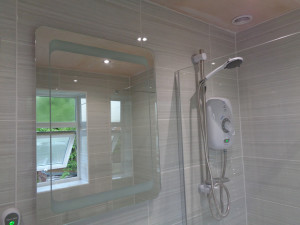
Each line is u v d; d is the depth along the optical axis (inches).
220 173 57.4
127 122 46.7
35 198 35.4
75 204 39.0
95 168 41.8
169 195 51.8
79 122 40.8
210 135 56.7
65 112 39.3
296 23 59.3
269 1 54.4
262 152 55.7
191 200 54.2
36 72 36.7
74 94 40.5
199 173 55.7
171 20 56.2
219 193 57.0
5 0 35.4
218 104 56.9
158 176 50.2
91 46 43.1
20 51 36.0
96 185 41.6
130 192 45.6
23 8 36.7
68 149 39.2
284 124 52.1
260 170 56.1
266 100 54.0
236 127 58.2
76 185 39.4
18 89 35.4
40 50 37.4
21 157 34.8
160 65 53.1
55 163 37.6
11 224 31.7
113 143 44.6
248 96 56.1
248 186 58.3
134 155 47.1
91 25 43.5
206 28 64.0
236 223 58.0
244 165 58.9
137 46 49.3
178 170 53.7
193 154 55.6
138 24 50.2
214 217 56.1
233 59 53.7
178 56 56.6
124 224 44.5
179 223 52.4
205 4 54.2
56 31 39.2
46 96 37.5
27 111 35.9
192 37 60.2
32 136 35.9
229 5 55.2
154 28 52.8
